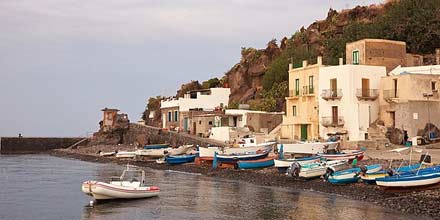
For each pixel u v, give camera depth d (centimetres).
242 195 3953
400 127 5838
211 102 9812
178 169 6184
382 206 3284
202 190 4284
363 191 3741
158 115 10875
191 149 7000
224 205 3522
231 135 7575
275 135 7338
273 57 10344
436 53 7144
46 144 11312
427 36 7575
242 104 9038
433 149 5247
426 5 7856
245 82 10288
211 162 5947
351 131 6181
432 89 6034
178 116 9669
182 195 4016
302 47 9688
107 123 10588
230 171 5378
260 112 8250
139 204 3650
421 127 5766
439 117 5862
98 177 5641
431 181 3384
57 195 4225
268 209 3303
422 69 6331
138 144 9456
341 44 8369
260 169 5225
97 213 3356
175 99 10156
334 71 6406
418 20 7719
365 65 6431
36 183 5109
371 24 8488
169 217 3148
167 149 7138
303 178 4362
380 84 6347
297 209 3272
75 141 11356
